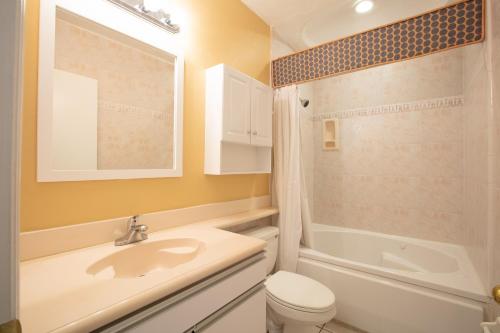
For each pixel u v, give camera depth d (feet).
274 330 4.78
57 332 1.57
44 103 2.95
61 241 3.07
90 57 3.45
